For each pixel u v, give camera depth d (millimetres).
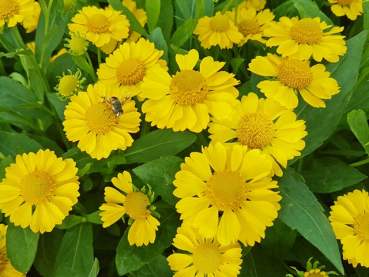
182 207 159
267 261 201
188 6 278
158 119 185
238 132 177
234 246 172
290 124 176
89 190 231
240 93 223
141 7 276
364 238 174
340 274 199
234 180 159
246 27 257
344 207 181
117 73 209
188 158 165
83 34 236
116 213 186
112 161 201
